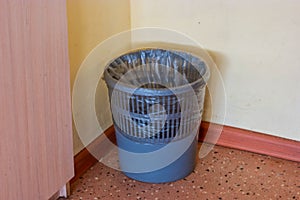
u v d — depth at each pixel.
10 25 1.19
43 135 1.42
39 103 1.36
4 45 1.18
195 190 1.74
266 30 1.82
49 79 1.38
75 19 1.64
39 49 1.31
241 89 1.96
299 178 1.83
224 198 1.70
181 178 1.81
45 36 1.33
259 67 1.90
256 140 1.99
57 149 1.50
